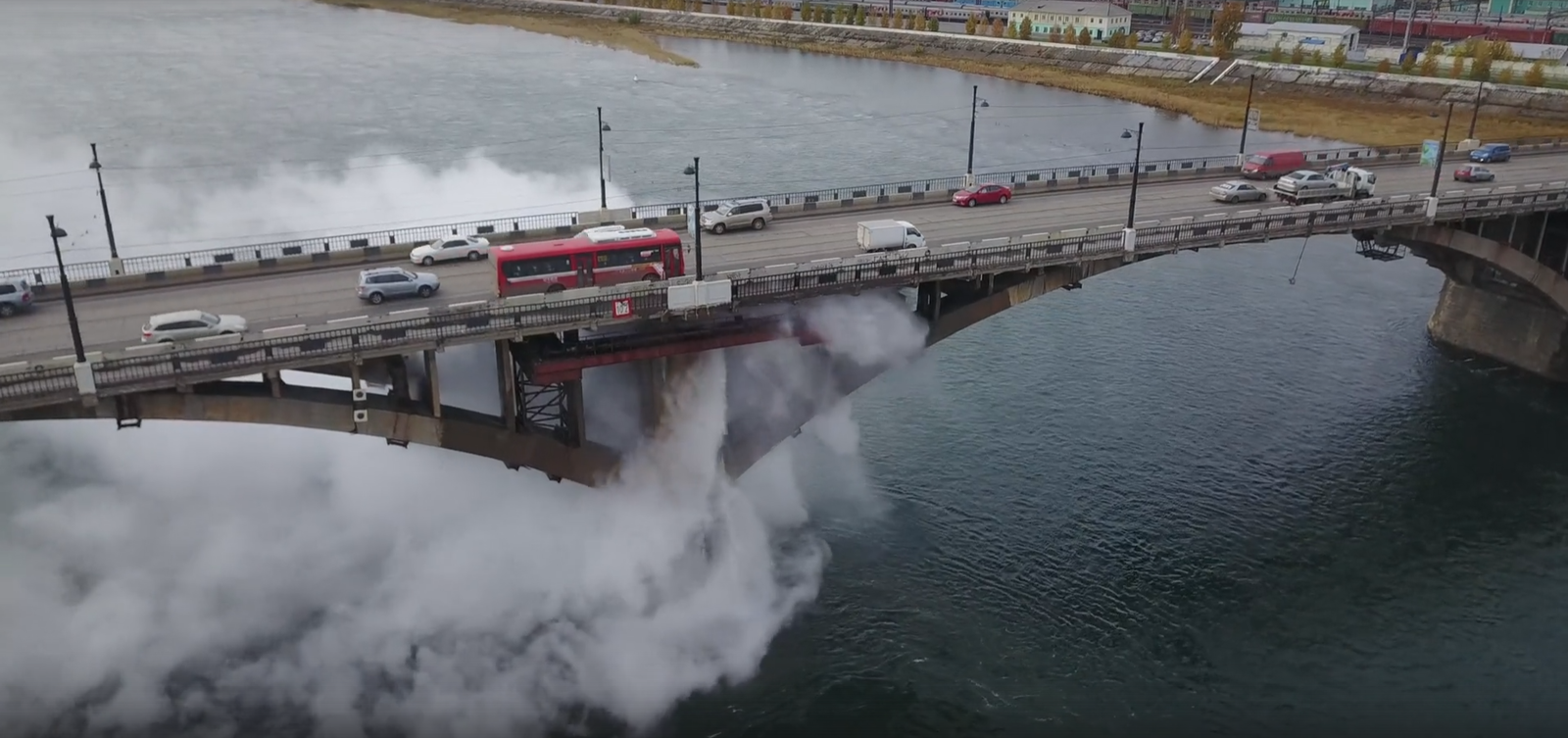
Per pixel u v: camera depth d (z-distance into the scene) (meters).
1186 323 80.56
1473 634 48.78
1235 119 147.75
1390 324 81.81
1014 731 42.94
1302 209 57.81
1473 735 43.06
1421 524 56.53
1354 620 49.50
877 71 197.50
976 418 65.69
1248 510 57.31
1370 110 152.00
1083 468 60.44
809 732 42.72
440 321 38.81
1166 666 46.62
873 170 115.12
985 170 114.56
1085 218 63.19
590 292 42.09
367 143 128.88
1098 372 71.94
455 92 163.88
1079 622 48.94
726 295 43.41
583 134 134.00
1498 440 65.00
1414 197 63.16
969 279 52.09
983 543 54.00
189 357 35.59
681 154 122.38
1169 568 52.59
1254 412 67.44
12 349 40.78
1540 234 67.50
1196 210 65.94
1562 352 72.19
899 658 46.56
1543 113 140.00
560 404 45.44
